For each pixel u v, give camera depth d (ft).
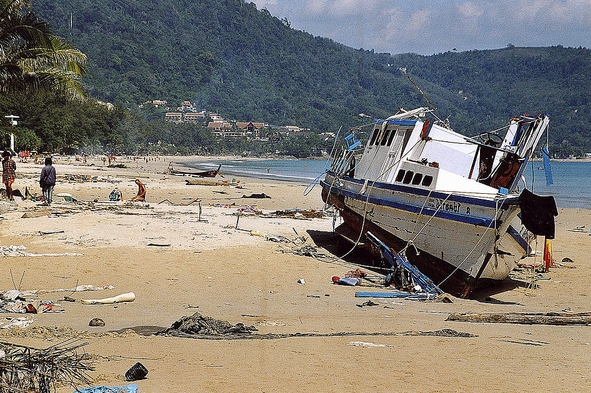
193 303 45.09
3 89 95.61
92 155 454.81
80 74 99.60
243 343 33.04
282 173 336.08
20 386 23.17
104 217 84.58
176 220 84.12
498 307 49.39
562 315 43.60
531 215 49.90
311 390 24.89
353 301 48.49
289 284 53.67
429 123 63.98
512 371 28.76
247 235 74.54
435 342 34.53
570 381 27.20
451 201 55.06
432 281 55.72
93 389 23.21
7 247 62.13
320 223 88.94
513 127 63.52
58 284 49.67
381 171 66.95
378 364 29.35
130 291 48.37
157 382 25.32
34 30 89.56
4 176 98.78
